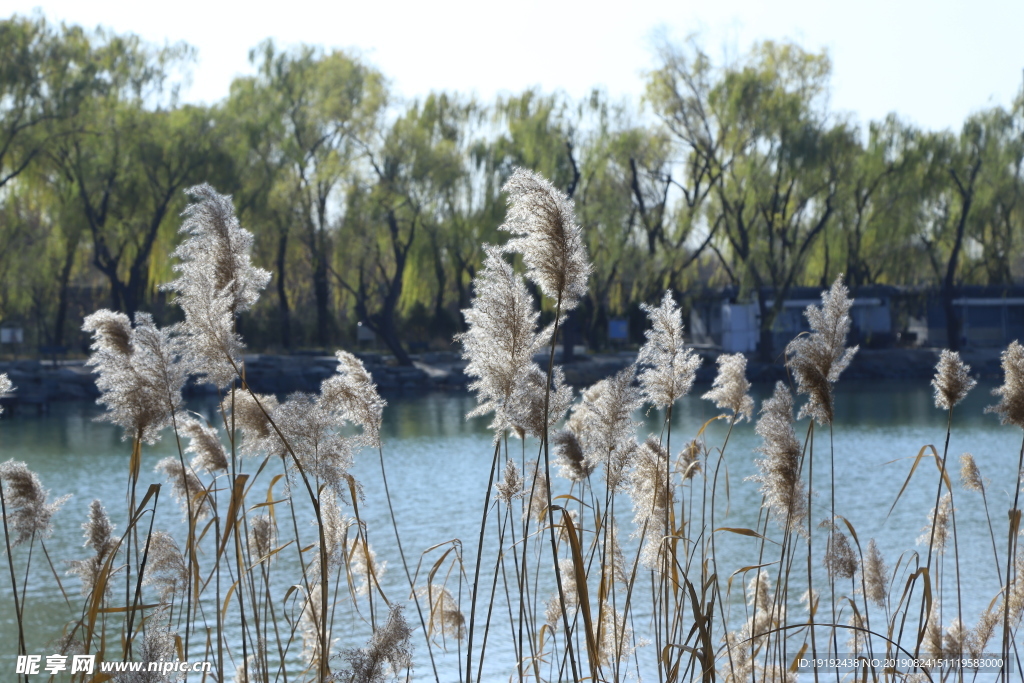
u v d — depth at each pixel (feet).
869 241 142.72
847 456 63.98
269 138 136.05
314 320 161.99
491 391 10.85
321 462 11.27
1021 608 15.21
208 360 10.86
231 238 10.93
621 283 144.87
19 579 32.76
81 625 12.97
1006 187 140.36
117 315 11.13
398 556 36.65
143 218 126.11
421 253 140.46
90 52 128.77
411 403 115.96
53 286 135.44
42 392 116.26
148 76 133.18
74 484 56.44
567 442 12.21
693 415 89.20
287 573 32.04
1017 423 13.80
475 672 21.38
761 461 14.12
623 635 14.16
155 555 13.25
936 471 56.29
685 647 11.75
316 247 138.41
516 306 10.54
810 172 134.21
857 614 15.17
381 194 136.26
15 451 73.26
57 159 125.39
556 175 135.13
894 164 142.00
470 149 141.38
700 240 142.51
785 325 159.43
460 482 56.75
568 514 10.30
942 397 14.03
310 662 13.79
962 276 155.53
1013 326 163.12
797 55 135.85
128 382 10.85
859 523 41.11
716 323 169.27
